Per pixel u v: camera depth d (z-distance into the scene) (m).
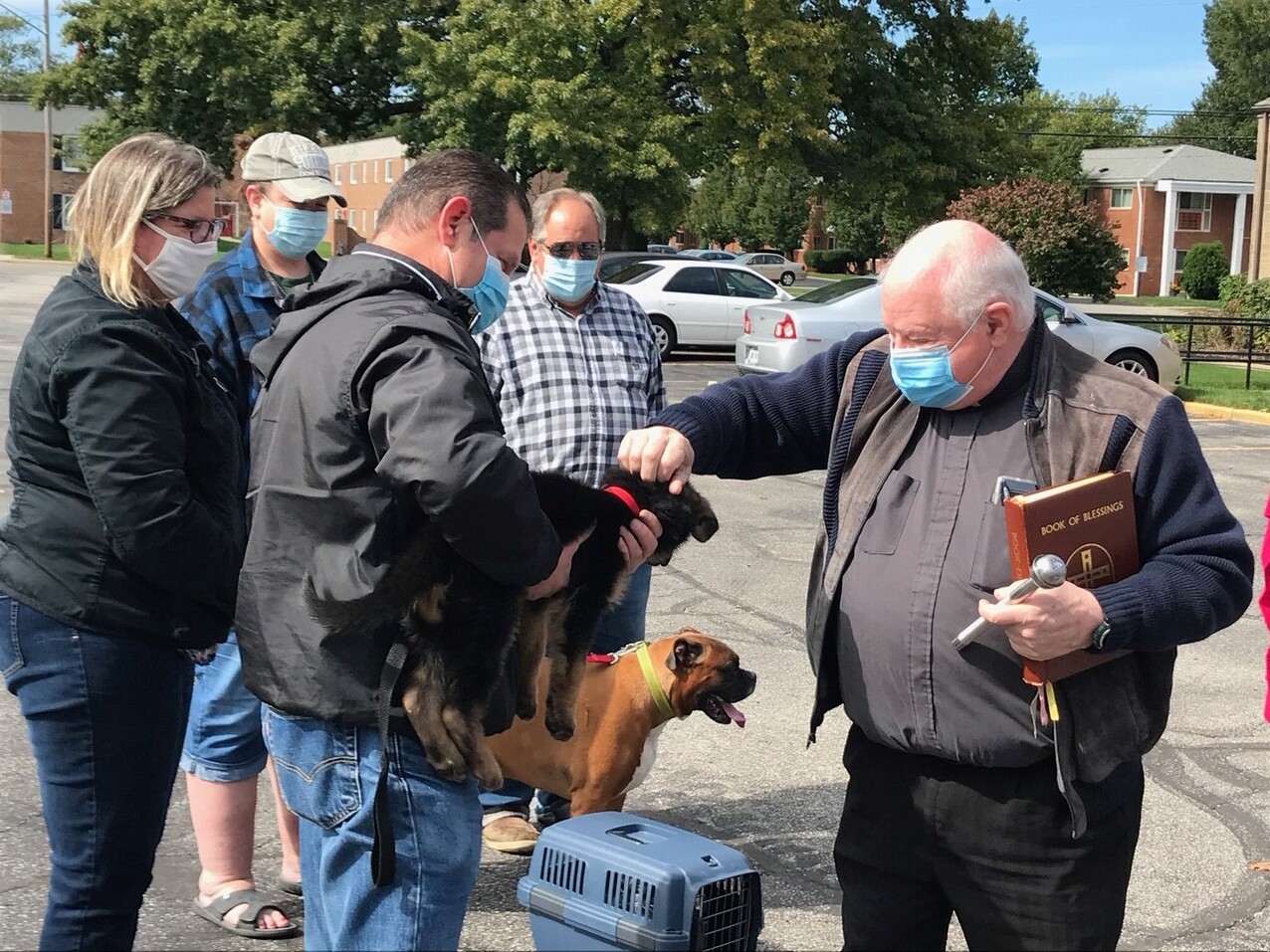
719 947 2.54
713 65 24.78
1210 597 2.40
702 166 25.72
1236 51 80.25
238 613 2.44
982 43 28.69
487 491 2.18
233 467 2.95
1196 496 2.48
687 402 3.01
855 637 2.67
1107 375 2.57
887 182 27.41
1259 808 4.98
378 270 2.45
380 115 28.52
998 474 2.55
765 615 7.36
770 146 25.48
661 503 3.12
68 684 2.70
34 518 2.71
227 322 3.74
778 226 70.25
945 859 2.63
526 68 24.34
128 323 2.68
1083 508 2.38
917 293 2.46
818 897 4.15
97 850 2.76
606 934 2.54
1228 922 4.07
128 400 2.62
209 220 2.88
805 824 4.70
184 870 4.21
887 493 2.68
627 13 23.83
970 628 2.40
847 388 2.86
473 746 2.40
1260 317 23.36
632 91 24.97
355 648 2.33
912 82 28.64
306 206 3.85
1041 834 2.51
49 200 48.69
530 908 2.69
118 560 2.70
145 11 26.38
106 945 2.81
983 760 2.51
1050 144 63.31
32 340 2.71
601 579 3.07
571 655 3.11
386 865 2.35
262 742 3.81
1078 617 2.29
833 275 67.06
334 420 2.31
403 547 2.38
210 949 3.69
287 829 3.96
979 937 2.63
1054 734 2.41
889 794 2.69
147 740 2.79
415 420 2.19
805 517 10.22
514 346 4.29
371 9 25.80
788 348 15.73
